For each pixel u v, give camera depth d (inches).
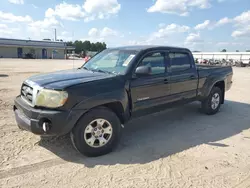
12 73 668.1
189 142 183.8
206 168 143.5
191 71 226.1
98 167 142.4
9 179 127.3
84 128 148.6
